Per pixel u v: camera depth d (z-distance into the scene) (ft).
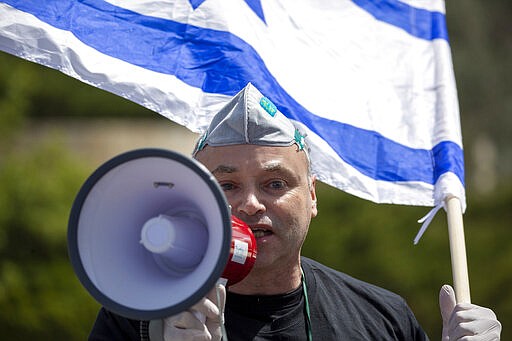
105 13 17.75
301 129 18.65
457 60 52.13
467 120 52.65
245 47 18.45
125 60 17.61
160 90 17.65
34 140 47.19
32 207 40.22
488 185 52.60
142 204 12.64
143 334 14.25
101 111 60.03
